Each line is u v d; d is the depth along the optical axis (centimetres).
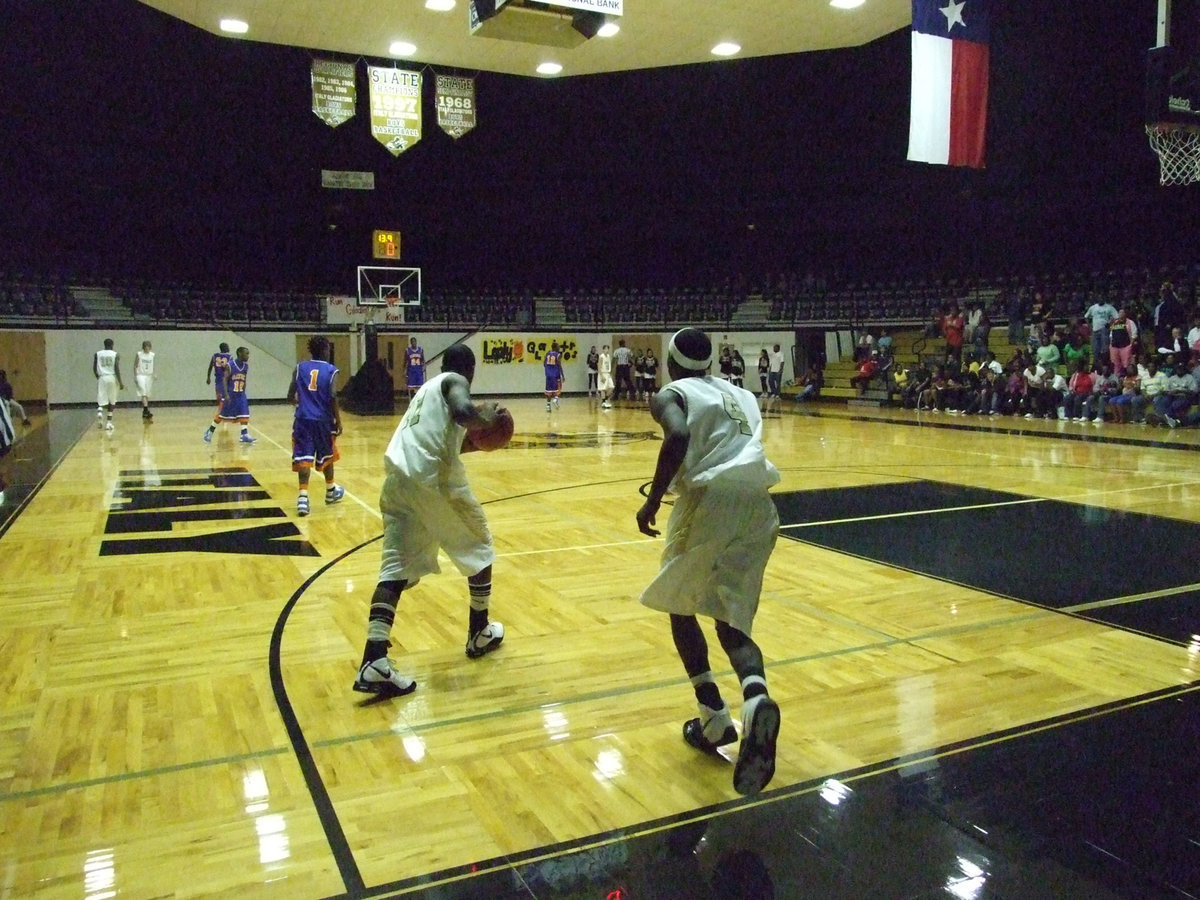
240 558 661
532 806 299
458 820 290
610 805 299
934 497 910
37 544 705
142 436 1579
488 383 2794
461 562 427
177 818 292
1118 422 1691
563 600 552
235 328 2528
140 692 404
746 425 326
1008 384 1934
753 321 2858
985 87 1291
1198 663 433
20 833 282
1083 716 369
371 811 296
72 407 2345
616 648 462
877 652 450
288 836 281
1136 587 569
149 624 504
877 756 333
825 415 2066
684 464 318
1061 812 291
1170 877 254
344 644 471
